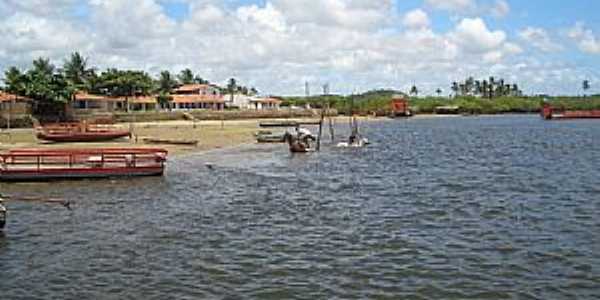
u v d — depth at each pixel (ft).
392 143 304.50
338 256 78.54
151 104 513.45
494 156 232.53
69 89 375.25
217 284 67.26
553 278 69.46
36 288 66.03
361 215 106.83
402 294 64.03
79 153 152.56
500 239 88.07
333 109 612.70
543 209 112.47
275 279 69.00
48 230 94.07
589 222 99.96
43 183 144.36
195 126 386.93
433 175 169.17
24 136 275.80
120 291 64.95
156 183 146.82
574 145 286.66
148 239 88.17
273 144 276.00
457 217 104.83
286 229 94.99
